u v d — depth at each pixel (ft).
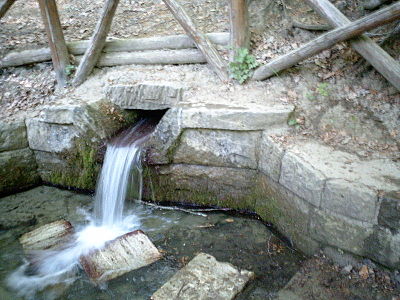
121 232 13.82
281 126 13.58
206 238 13.30
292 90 14.73
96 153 15.38
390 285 10.24
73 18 20.58
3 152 15.67
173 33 18.07
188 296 10.60
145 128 16.16
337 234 11.16
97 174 15.67
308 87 14.74
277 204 13.24
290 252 12.50
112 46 17.24
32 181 16.71
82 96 16.20
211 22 17.93
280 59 14.60
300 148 12.56
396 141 12.53
